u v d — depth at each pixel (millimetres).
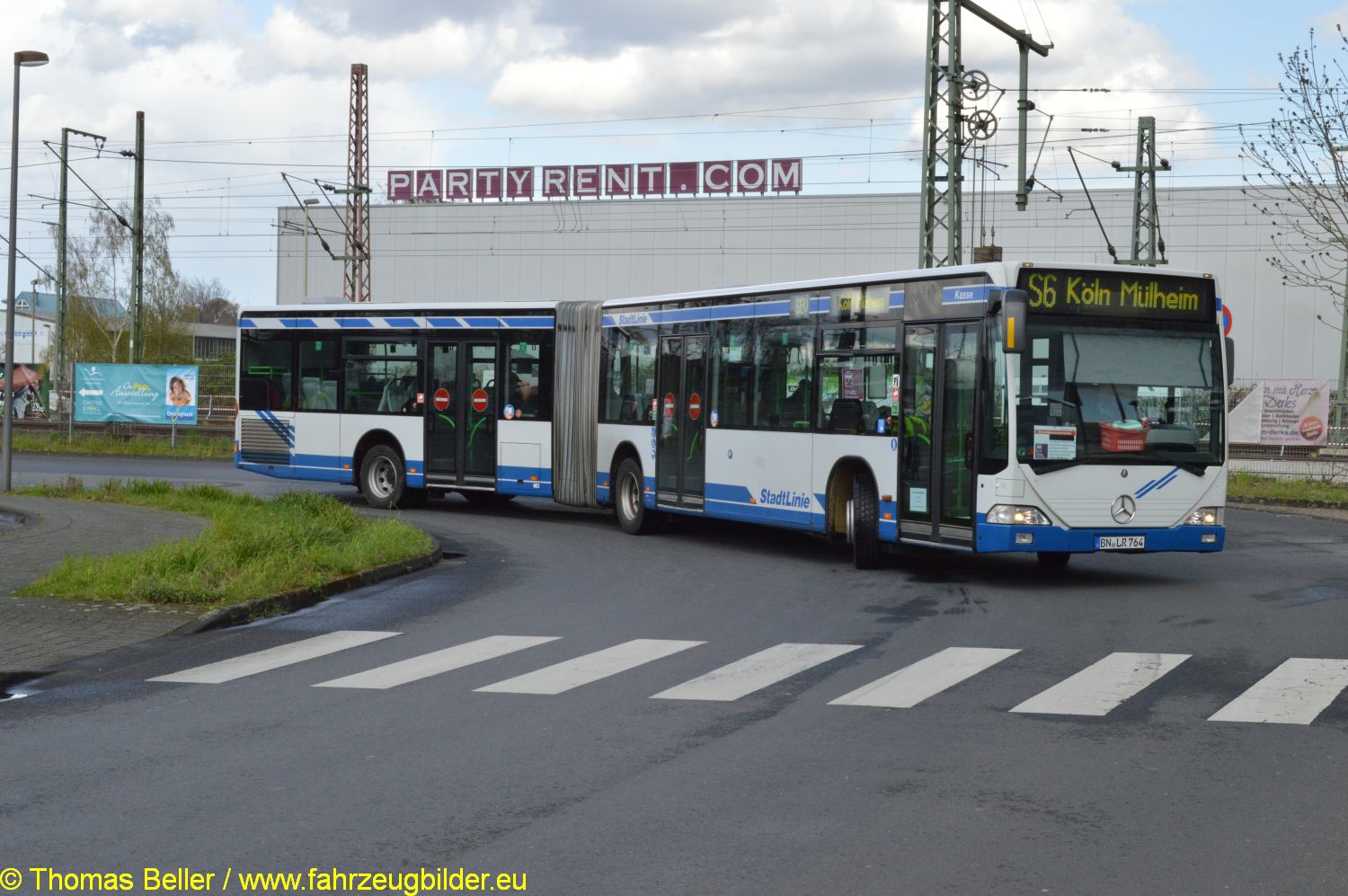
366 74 60875
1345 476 29656
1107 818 6113
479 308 22766
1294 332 68938
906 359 15203
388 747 7512
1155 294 14406
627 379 20453
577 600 13594
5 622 11734
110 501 23719
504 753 7355
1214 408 14602
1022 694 8906
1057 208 72062
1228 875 5344
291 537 16031
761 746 7500
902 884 5242
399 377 23781
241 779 6832
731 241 79812
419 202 88438
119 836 5902
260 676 9734
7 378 26188
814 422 16594
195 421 40625
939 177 25750
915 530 15016
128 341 85500
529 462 22141
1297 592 13891
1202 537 14484
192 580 13070
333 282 87125
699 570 16094
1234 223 69688
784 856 5578
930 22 25609
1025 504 13867
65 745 7609
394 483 23906
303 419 24875
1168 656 10273
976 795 6484
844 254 77562
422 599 13758
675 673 9711
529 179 86188
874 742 7574
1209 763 7086
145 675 9797
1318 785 6660
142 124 49344
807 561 17000
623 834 5891
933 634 11375
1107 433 14148
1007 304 13734
